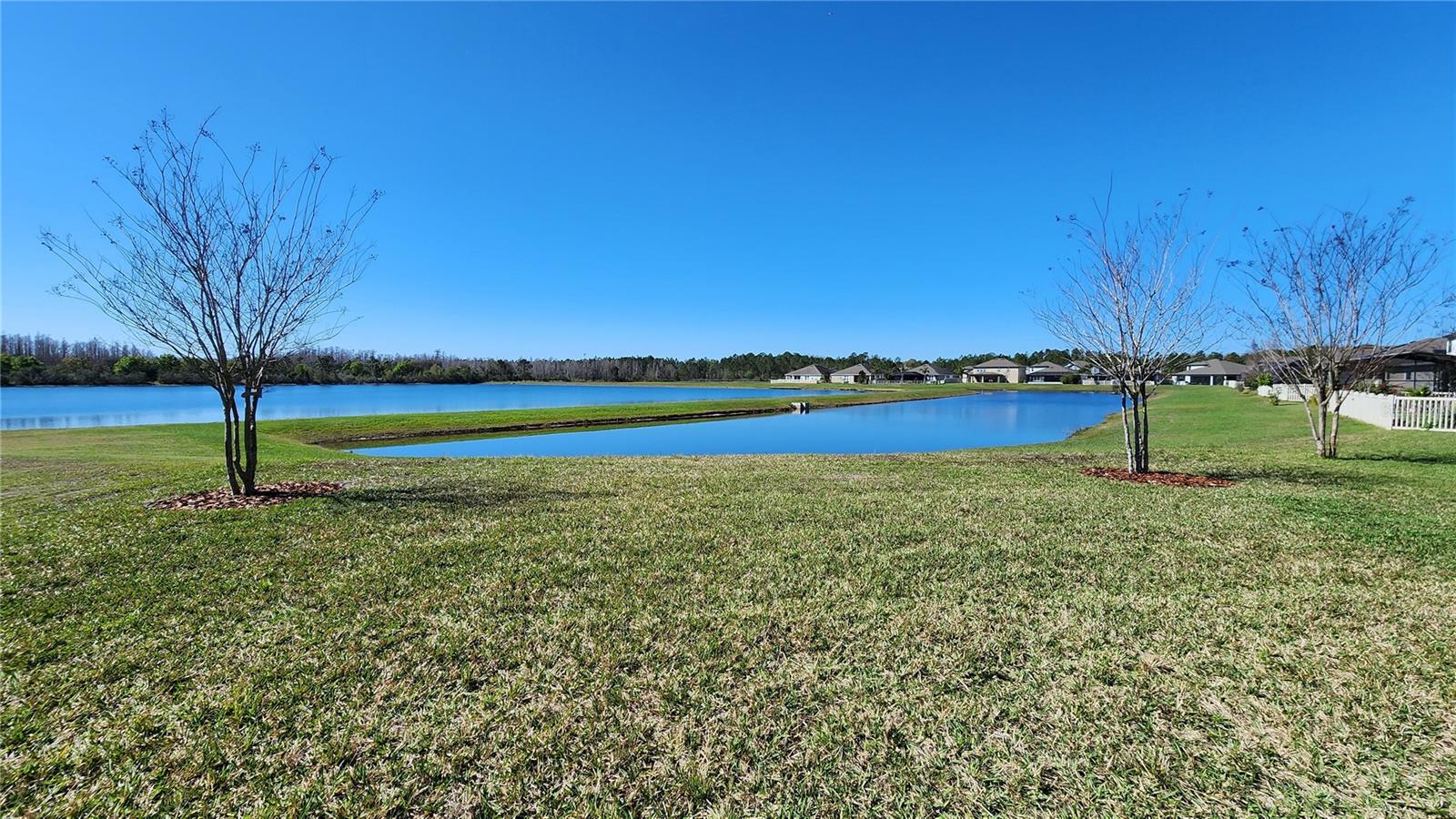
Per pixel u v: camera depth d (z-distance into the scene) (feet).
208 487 24.16
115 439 50.93
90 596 12.30
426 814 6.57
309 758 7.40
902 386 255.09
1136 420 26.91
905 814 6.54
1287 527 17.06
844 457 35.37
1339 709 8.16
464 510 20.06
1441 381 76.79
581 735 7.82
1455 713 8.05
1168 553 14.82
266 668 9.45
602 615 11.39
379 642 10.33
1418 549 14.87
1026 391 200.64
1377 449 34.42
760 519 18.75
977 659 9.64
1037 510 19.69
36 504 20.88
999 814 6.51
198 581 13.15
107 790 6.88
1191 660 9.50
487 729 7.94
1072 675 9.12
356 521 18.51
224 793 6.87
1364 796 6.64
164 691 8.82
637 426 84.58
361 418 85.71
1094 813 6.52
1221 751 7.41
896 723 8.04
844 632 10.61
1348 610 11.24
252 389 22.26
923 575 13.44
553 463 32.48
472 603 11.98
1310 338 31.42
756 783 7.00
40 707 8.40
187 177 20.83
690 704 8.48
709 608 11.71
